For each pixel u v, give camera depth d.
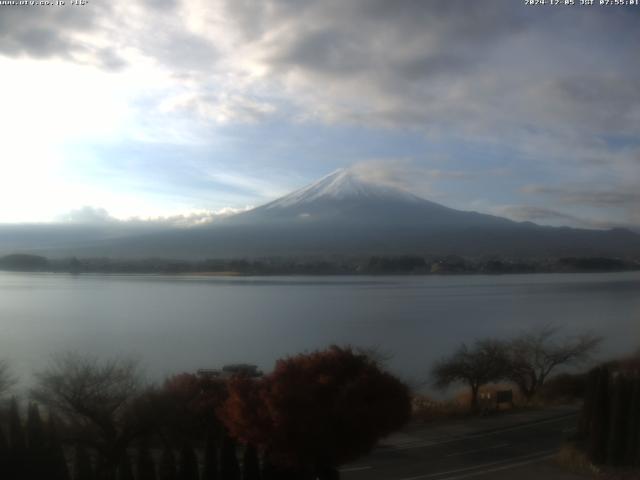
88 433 21.55
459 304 109.06
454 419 29.89
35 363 46.28
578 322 80.12
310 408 17.52
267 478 18.41
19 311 95.06
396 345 59.69
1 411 23.00
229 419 18.28
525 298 120.75
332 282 181.12
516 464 22.83
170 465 17.89
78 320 83.75
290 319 85.06
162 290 140.38
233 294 131.25
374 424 17.78
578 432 24.33
